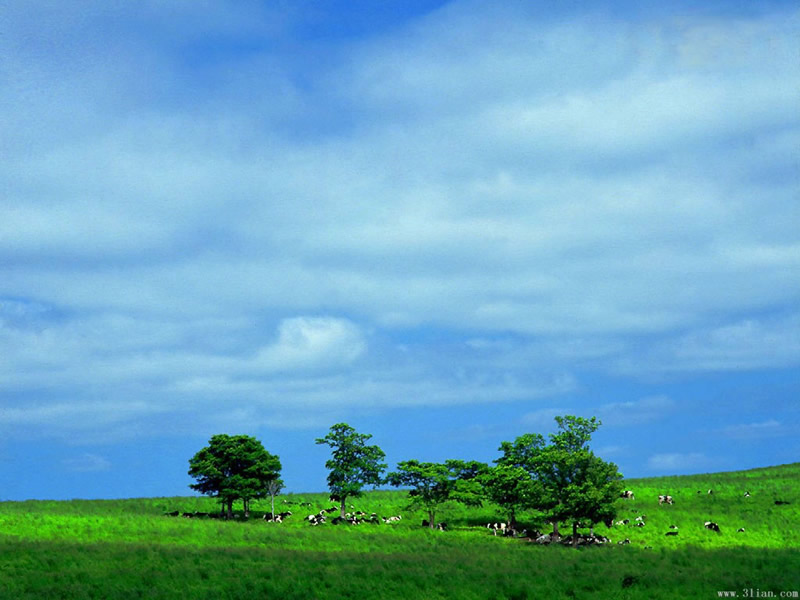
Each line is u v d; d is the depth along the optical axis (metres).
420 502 90.31
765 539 72.31
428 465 91.62
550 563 53.19
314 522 89.12
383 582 43.84
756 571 47.31
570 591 41.91
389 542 69.06
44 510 91.31
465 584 43.69
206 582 43.31
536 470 79.31
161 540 65.62
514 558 56.75
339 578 44.41
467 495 89.50
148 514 91.88
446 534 81.00
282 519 93.00
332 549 63.69
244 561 50.81
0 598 38.56
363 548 64.88
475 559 54.50
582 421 77.25
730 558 54.09
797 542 70.31
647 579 44.22
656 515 86.62
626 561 55.03
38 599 38.66
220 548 58.00
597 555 58.31
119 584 42.31
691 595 40.53
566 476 75.88
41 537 64.38
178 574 44.91
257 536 69.62
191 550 55.31
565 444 77.00
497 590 42.09
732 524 80.25
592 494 71.44
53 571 45.62
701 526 79.19
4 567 46.38
